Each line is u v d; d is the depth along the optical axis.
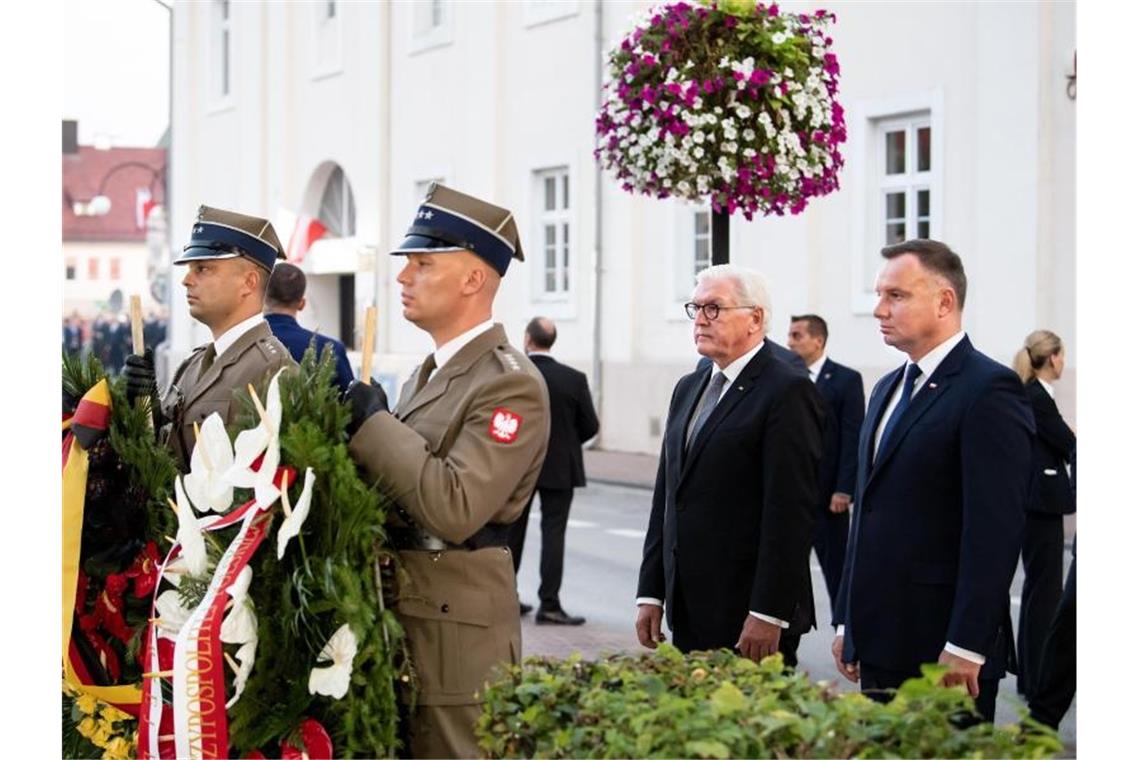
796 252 19.45
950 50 17.19
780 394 5.73
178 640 4.31
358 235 29.38
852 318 18.64
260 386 5.76
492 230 4.87
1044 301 16.25
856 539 5.39
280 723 4.38
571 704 3.50
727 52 7.11
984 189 16.83
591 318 23.70
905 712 3.19
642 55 7.20
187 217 35.88
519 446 4.64
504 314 25.66
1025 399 5.15
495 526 4.78
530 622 10.80
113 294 56.38
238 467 4.41
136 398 5.52
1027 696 8.48
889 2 17.81
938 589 5.16
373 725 4.34
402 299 4.89
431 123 27.27
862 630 5.29
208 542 4.58
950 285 5.25
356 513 4.36
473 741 4.61
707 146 7.19
